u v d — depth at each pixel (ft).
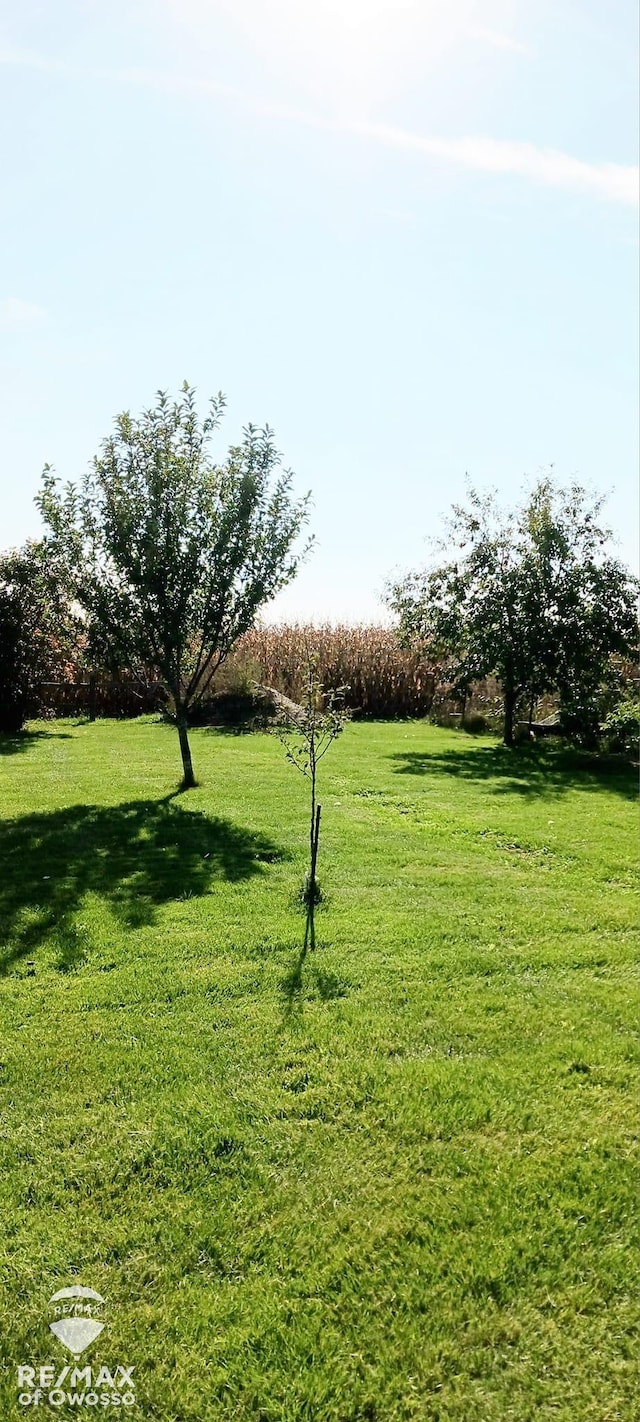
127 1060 12.01
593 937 17.20
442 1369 7.17
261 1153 9.94
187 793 31.81
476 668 49.16
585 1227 8.79
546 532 48.14
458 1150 10.05
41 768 38.14
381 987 14.58
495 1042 12.70
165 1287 7.99
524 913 18.57
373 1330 7.53
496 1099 11.10
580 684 48.19
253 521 32.73
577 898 19.74
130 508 31.04
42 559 37.19
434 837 25.45
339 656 70.74
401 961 15.72
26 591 55.11
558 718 49.62
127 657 32.81
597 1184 9.46
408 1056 12.24
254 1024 13.19
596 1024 13.33
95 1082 11.44
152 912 18.28
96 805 29.53
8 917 17.98
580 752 44.86
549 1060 12.17
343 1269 8.23
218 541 31.81
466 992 14.42
